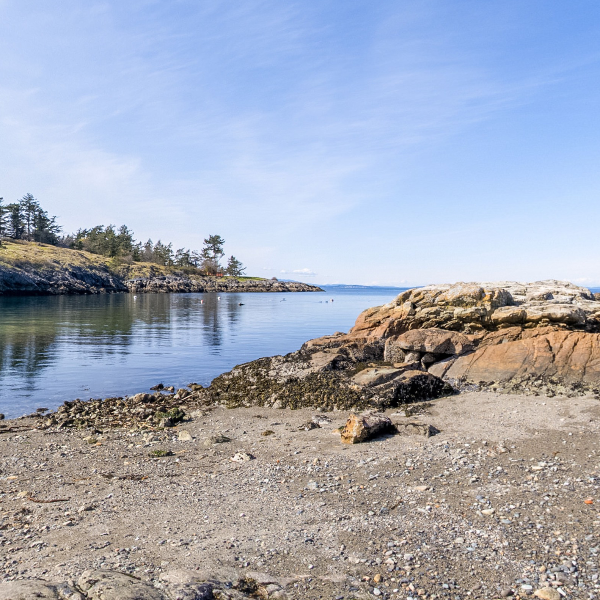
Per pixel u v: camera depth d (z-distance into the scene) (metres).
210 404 18.75
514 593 5.95
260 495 9.43
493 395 16.67
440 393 17.36
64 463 12.00
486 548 7.04
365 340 22.53
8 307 80.75
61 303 97.69
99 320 60.81
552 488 9.09
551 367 17.73
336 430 14.00
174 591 5.75
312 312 85.94
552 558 6.68
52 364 29.08
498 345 19.61
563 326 19.86
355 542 7.36
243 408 17.77
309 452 12.16
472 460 10.89
